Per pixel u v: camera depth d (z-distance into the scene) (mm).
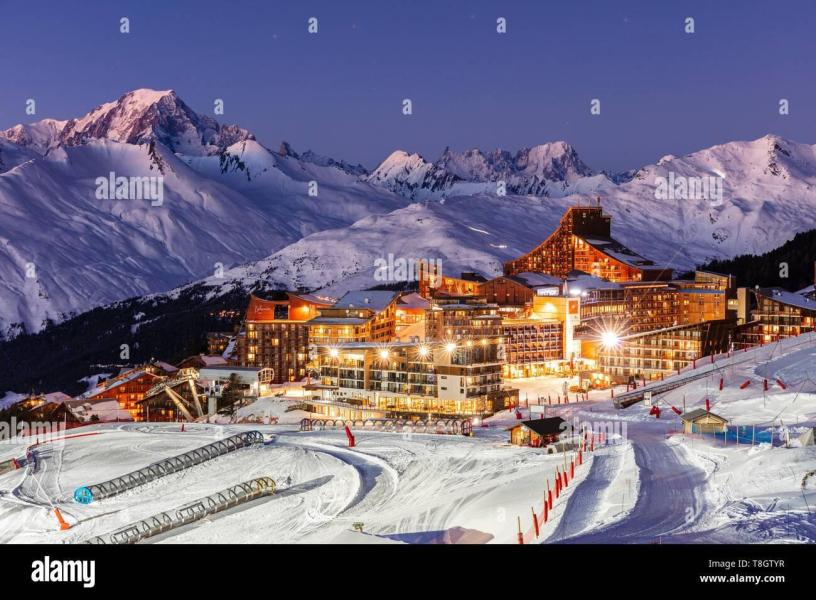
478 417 162625
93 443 158625
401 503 104312
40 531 108000
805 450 97500
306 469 126312
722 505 83688
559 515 85812
